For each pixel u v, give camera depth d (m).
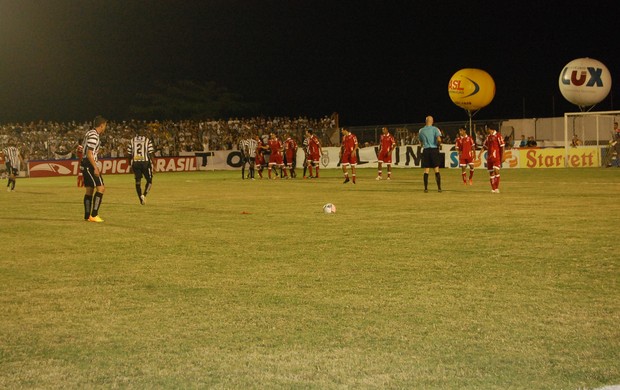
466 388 4.71
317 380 4.89
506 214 14.30
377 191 21.83
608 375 4.88
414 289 7.48
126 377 5.01
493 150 20.03
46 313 6.76
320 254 9.75
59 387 4.84
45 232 12.77
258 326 6.20
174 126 52.34
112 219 14.76
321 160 43.12
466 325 6.11
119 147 47.72
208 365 5.22
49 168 44.22
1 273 8.78
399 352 5.44
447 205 16.50
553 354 5.33
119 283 8.08
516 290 7.35
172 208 17.05
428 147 20.81
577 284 7.58
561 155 36.38
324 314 6.55
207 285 7.88
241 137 49.81
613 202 16.67
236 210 16.25
